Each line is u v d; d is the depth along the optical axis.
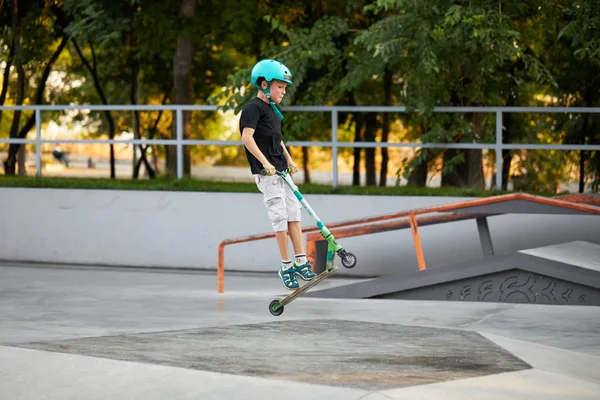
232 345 11.79
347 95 39.56
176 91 32.59
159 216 25.84
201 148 78.69
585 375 10.52
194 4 31.61
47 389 8.99
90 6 30.25
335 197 24.56
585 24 22.56
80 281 22.14
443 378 9.57
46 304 17.39
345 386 8.96
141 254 25.98
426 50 23.56
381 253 24.45
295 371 9.83
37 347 11.09
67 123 56.69
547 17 25.55
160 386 8.95
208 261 25.52
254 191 25.27
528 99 37.00
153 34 32.88
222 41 37.72
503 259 17.44
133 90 44.94
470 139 25.22
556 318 15.11
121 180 28.20
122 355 10.60
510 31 23.25
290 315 15.56
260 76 13.57
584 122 30.08
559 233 23.50
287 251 13.75
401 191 24.61
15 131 39.78
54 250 26.59
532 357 11.20
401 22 24.27
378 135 52.41
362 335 12.92
